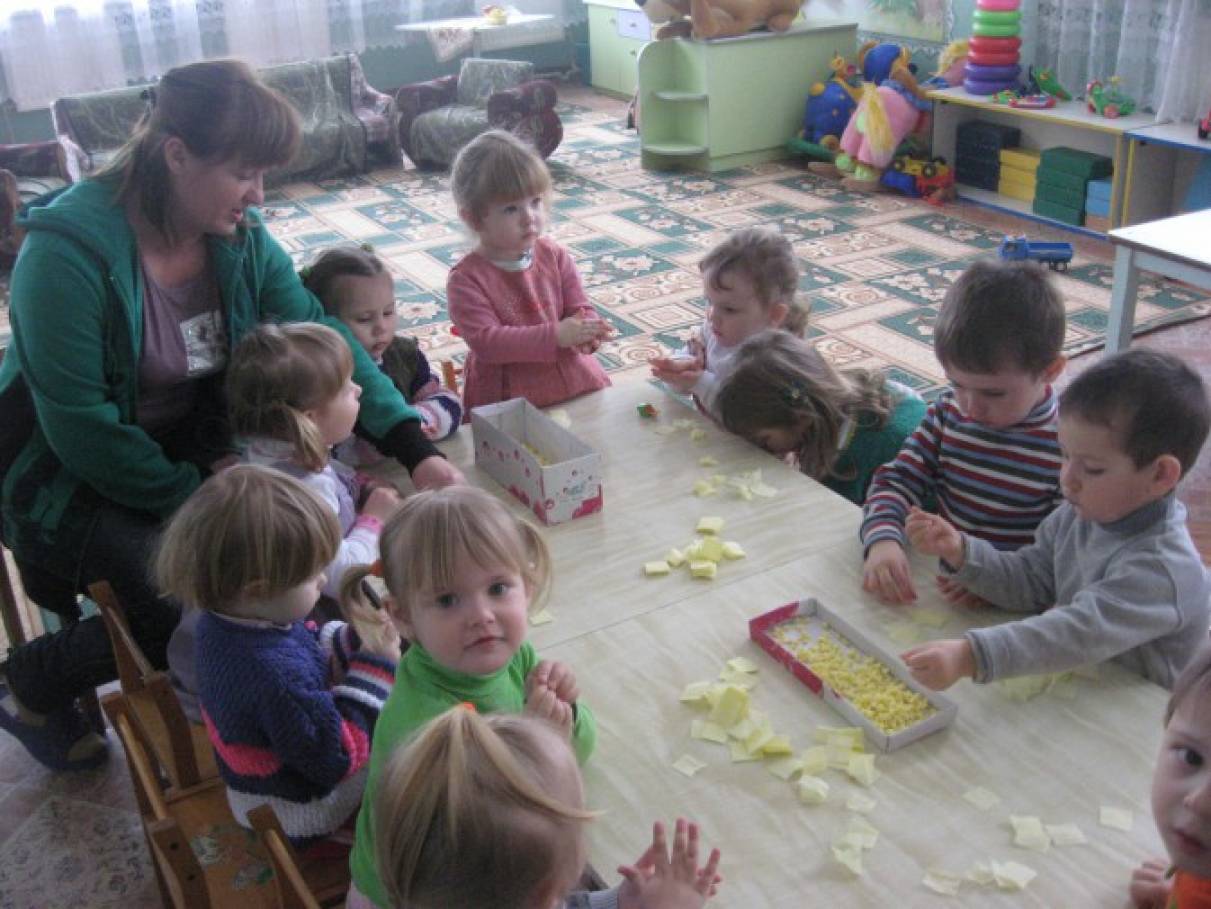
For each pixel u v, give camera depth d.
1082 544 1.53
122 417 2.12
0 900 2.18
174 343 2.16
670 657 1.55
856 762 1.33
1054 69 5.96
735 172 7.02
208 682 1.49
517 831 0.92
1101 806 1.26
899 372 4.16
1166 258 3.27
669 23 7.07
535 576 1.38
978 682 1.42
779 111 7.11
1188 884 1.00
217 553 1.43
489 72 7.54
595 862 1.22
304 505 1.48
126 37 7.74
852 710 1.40
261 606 1.48
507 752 0.95
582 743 1.35
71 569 2.14
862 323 4.62
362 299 2.45
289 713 1.45
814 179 6.78
